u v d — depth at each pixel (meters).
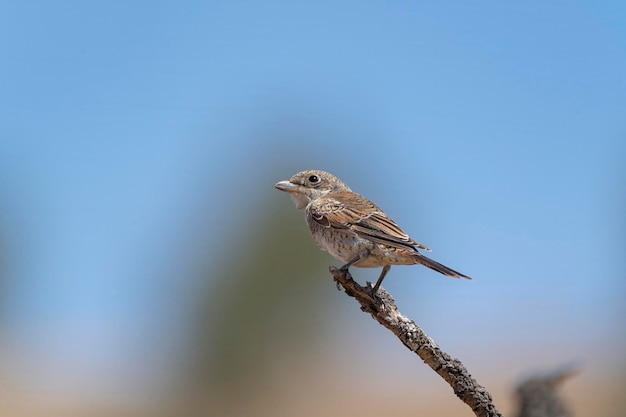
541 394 5.82
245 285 19.44
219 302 19.45
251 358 19.45
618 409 16.62
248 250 19.58
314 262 19.61
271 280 19.50
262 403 19.39
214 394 19.47
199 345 19.59
